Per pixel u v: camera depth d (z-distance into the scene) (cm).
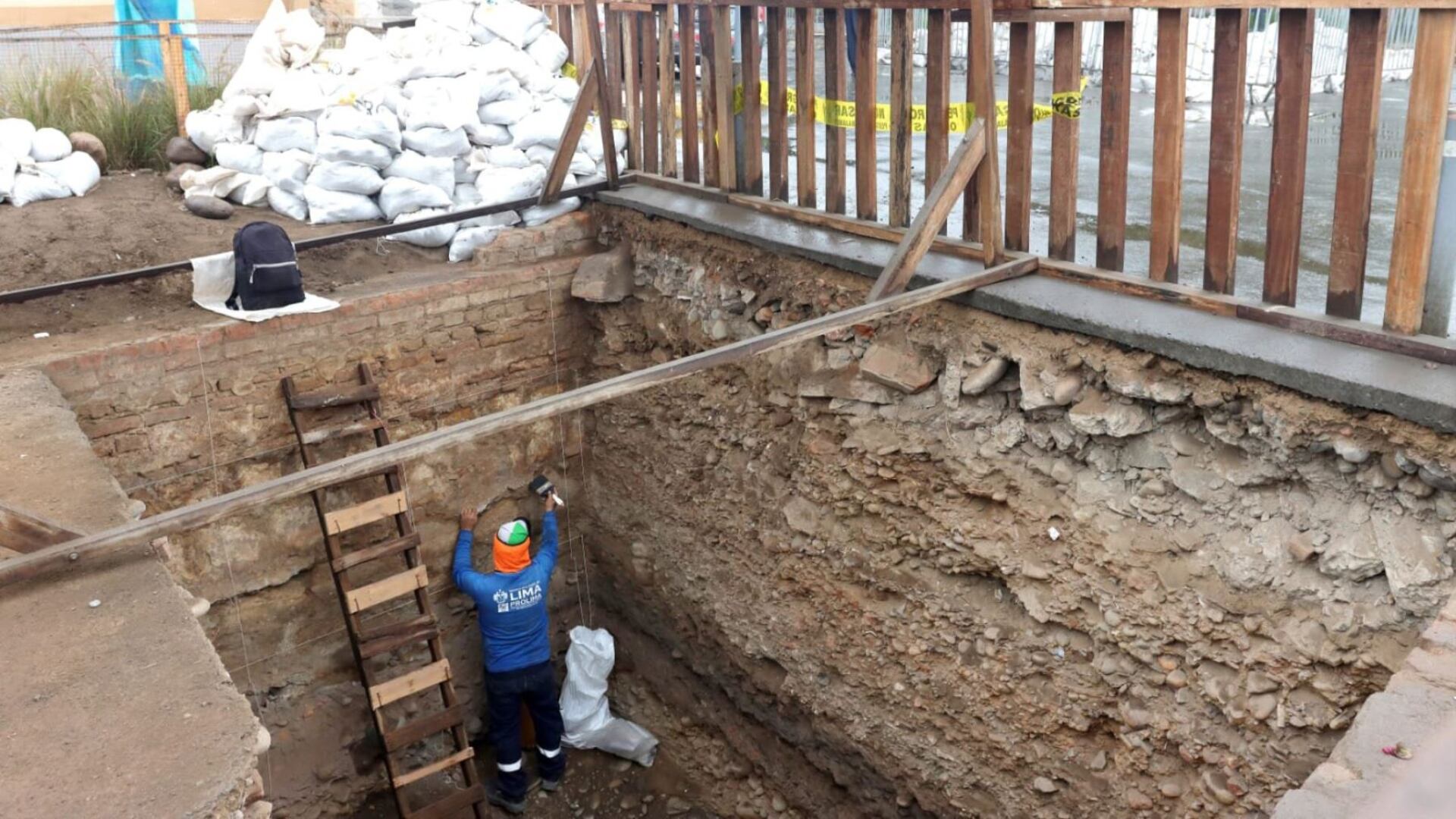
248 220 735
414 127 714
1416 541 371
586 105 688
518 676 673
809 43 589
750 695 669
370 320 633
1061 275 489
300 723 651
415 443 374
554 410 395
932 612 539
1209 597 426
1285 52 401
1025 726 505
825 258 548
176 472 584
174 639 327
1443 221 378
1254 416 405
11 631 330
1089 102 985
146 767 273
